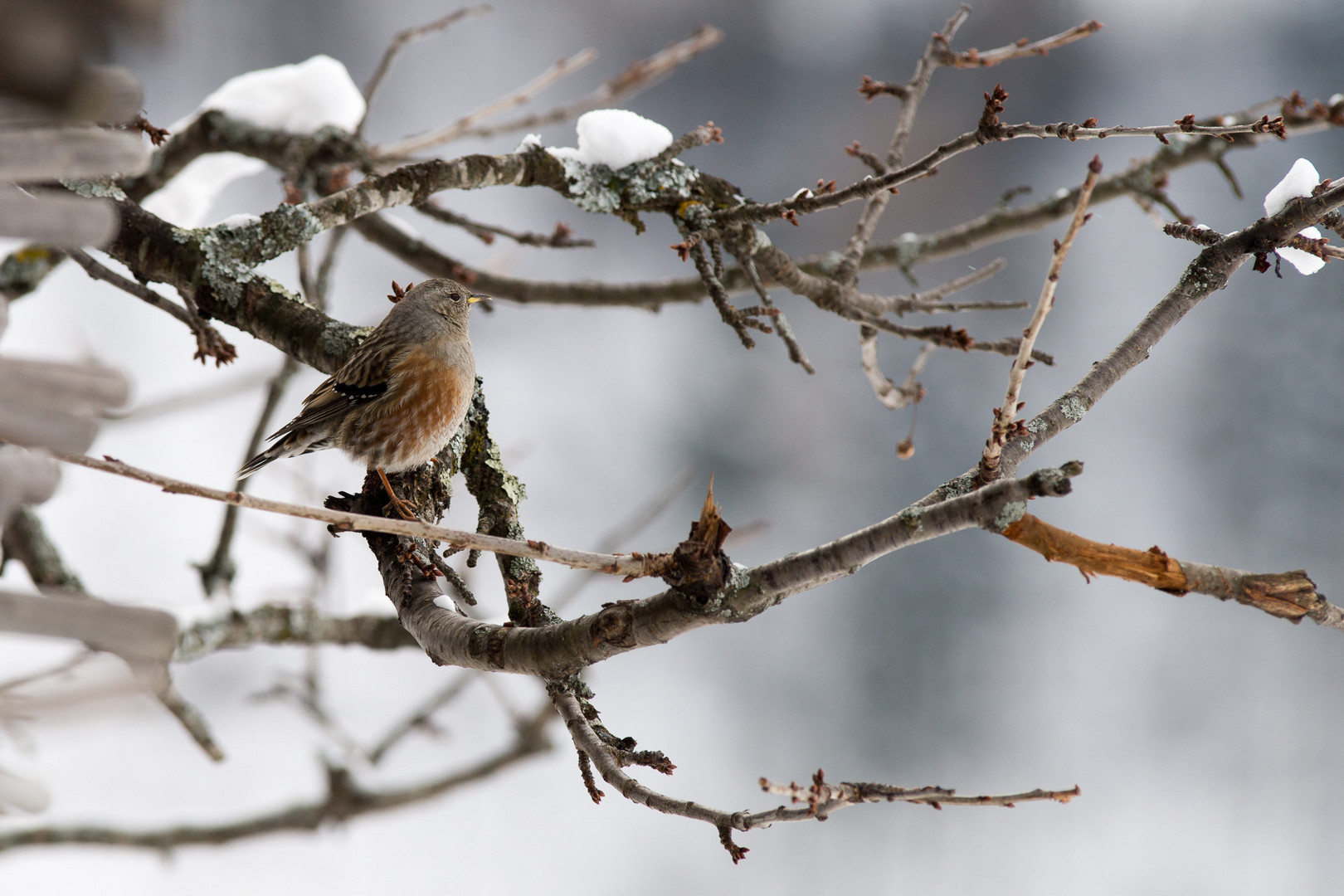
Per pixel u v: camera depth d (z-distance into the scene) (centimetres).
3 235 153
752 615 321
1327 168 2119
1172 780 1695
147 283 505
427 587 407
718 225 550
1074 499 2123
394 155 691
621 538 775
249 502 290
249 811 753
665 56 773
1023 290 2375
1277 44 2742
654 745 1623
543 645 343
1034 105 2981
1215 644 1906
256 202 2202
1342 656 1906
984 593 1927
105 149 149
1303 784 1686
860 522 2094
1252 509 2098
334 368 500
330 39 2753
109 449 1512
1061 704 1822
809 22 3119
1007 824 1608
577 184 572
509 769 779
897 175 479
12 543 575
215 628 618
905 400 657
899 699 1802
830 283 581
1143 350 412
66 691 169
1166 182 740
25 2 104
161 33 111
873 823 1564
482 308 761
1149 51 2914
